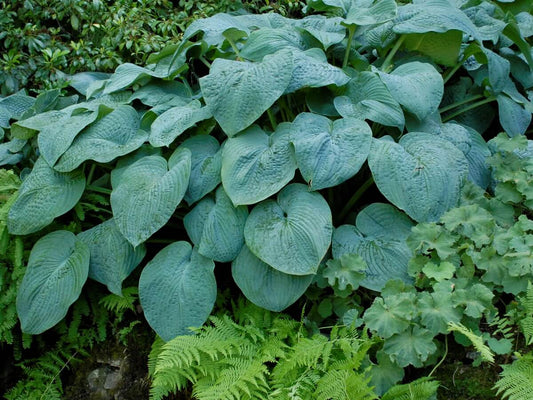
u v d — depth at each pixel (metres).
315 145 2.00
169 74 2.66
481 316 1.70
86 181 2.50
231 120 2.10
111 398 2.29
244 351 1.88
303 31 2.64
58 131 2.44
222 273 2.40
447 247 1.86
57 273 2.19
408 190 1.97
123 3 3.83
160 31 3.79
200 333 1.91
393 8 2.40
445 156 2.06
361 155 2.00
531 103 2.73
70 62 3.65
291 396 1.63
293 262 1.89
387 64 2.60
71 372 2.40
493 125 2.90
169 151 2.47
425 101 2.20
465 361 1.76
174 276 2.06
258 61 2.51
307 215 1.95
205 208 2.17
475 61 2.71
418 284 1.88
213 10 3.86
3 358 2.44
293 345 1.92
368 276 1.96
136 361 2.30
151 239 2.44
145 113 2.51
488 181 2.36
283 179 2.00
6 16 3.58
